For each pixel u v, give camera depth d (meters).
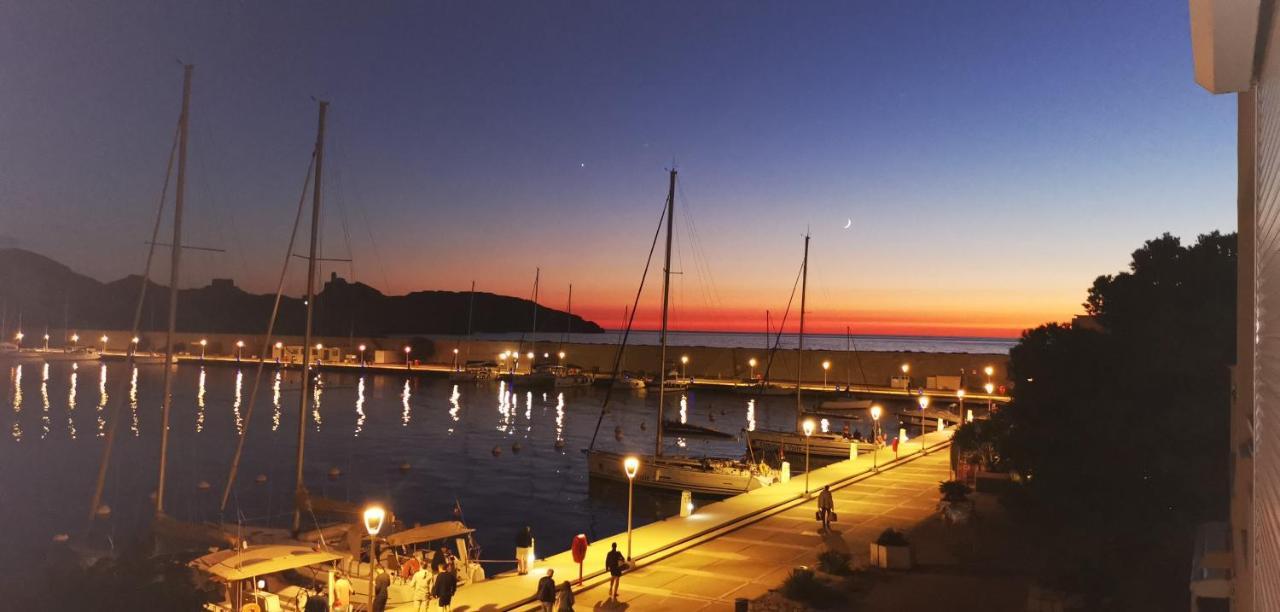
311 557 24.06
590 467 55.75
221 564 23.16
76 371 142.88
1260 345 5.61
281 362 142.88
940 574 26.69
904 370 112.88
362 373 142.38
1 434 72.88
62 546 35.97
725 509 36.66
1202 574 12.85
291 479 56.75
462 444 73.38
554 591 22.73
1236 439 11.51
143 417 85.94
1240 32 5.04
